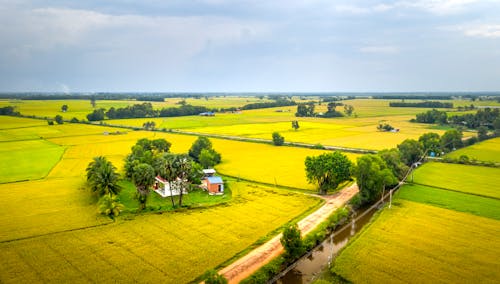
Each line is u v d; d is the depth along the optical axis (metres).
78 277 53.38
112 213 78.81
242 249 63.91
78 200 90.50
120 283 51.94
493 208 87.50
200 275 54.62
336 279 55.06
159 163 89.00
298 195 98.19
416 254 62.41
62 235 68.38
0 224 73.44
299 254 61.09
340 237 72.50
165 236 68.94
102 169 88.25
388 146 181.50
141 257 60.09
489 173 126.56
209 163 128.25
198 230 72.25
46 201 89.38
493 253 62.88
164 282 52.44
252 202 91.50
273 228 74.19
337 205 90.06
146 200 84.69
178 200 92.50
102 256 60.19
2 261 57.78
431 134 170.50
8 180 111.00
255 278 53.28
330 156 99.75
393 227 74.81
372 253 62.69
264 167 135.50
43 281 52.03
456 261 59.88
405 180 116.00
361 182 94.75
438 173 126.50
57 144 184.25
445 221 78.50
